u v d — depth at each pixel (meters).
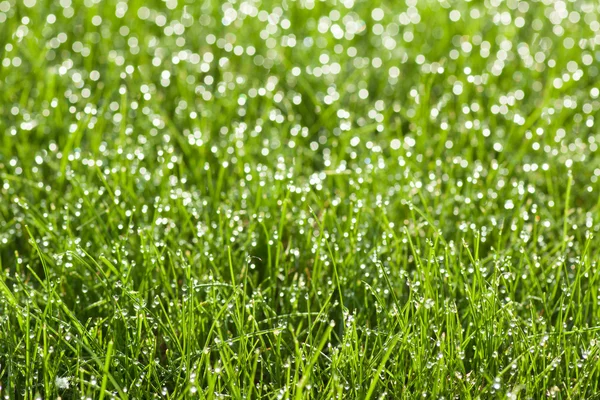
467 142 3.53
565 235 2.54
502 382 2.05
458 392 2.05
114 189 2.86
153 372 2.07
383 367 1.99
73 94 3.76
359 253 2.58
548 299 2.39
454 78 4.06
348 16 4.93
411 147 3.44
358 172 3.05
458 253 2.61
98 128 3.34
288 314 2.31
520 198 2.96
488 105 3.82
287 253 2.55
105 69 4.11
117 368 2.10
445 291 2.44
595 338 2.18
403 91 4.05
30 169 3.19
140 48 4.32
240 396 1.96
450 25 4.75
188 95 3.77
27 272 2.61
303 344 2.12
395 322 2.21
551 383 2.12
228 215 2.67
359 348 2.19
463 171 3.21
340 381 2.06
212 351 2.24
